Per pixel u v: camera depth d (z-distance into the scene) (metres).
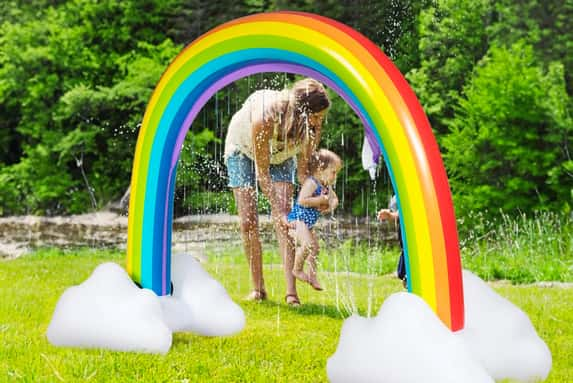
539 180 10.91
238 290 5.66
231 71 3.77
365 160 3.99
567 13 11.31
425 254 3.03
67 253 9.08
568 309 4.96
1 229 11.03
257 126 4.72
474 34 11.77
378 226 10.48
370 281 6.43
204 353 3.62
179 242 9.37
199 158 11.05
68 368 3.29
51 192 12.09
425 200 3.02
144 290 3.78
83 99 11.82
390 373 2.88
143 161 3.97
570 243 8.48
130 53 12.41
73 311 3.70
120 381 3.14
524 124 10.69
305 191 4.95
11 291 5.30
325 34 3.29
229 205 11.00
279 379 3.24
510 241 8.98
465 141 10.80
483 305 3.26
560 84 10.92
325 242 9.19
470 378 2.79
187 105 3.89
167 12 12.69
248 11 12.20
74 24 12.84
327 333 4.11
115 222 11.62
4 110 12.92
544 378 3.16
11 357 3.50
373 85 3.13
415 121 3.08
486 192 10.52
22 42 12.57
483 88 10.67
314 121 4.83
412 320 2.95
